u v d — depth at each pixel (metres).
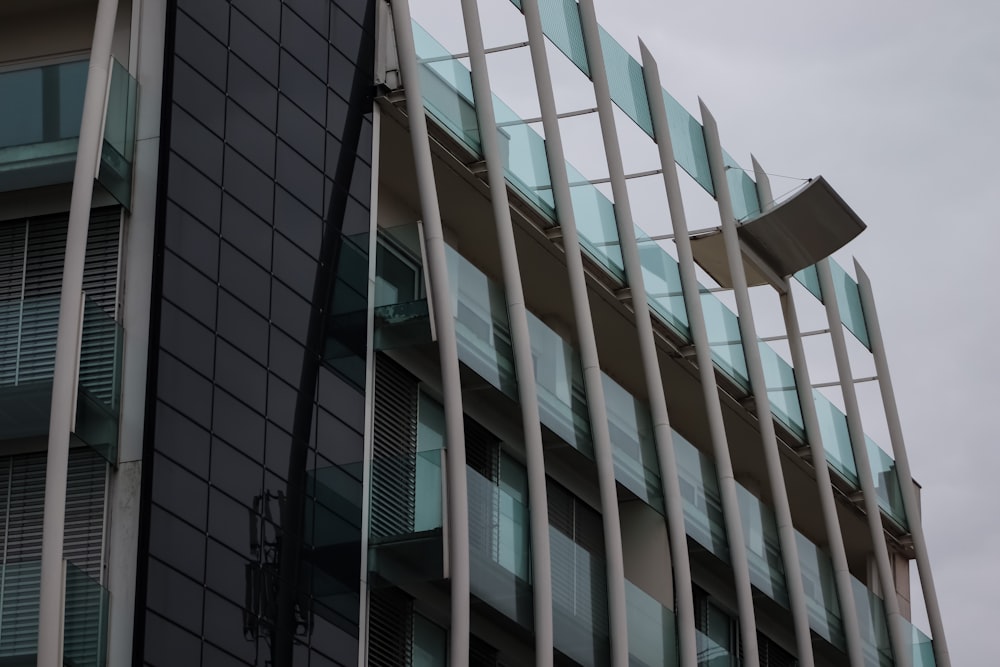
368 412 26.94
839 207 35.09
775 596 33.66
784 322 36.91
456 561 26.05
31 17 28.05
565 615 28.34
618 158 32.28
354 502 26.19
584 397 30.16
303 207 27.00
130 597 23.09
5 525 24.66
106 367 24.12
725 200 35.38
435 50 29.84
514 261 28.91
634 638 29.80
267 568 24.48
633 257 31.81
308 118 27.66
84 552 23.64
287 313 26.09
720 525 32.56
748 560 33.16
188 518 23.67
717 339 34.41
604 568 29.50
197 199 25.34
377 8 29.83
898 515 38.69
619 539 29.14
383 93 29.20
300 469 25.47
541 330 29.77
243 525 24.34
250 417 24.97
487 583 27.09
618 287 32.34
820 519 39.09
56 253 25.91
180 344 24.39
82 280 23.97
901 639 36.22
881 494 38.28
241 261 25.64
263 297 25.80
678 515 30.75
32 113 25.81
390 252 28.11
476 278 28.70
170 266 24.66
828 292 38.09
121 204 25.17
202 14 26.48
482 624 28.38
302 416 25.75
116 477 23.88
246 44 27.00
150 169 25.45
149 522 23.22
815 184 34.66
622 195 32.16
